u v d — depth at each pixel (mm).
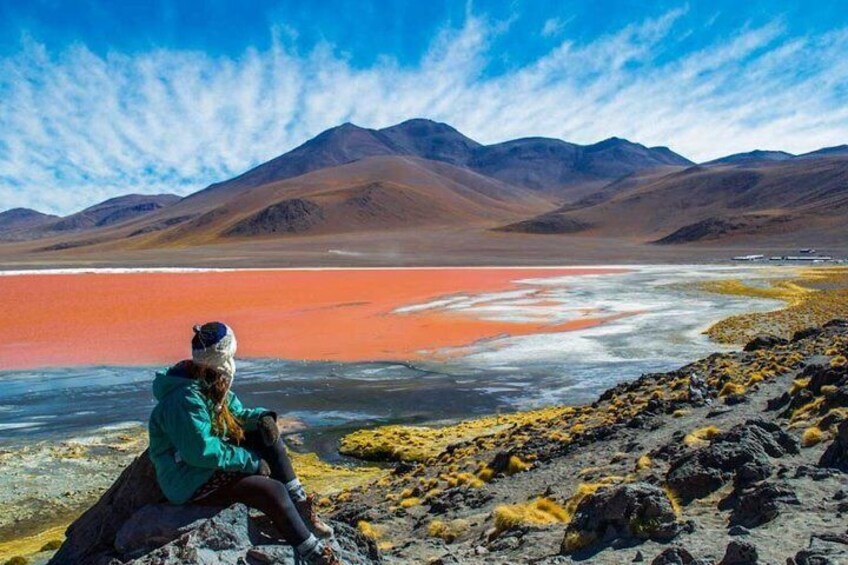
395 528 12039
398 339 46531
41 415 29266
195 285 88312
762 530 6758
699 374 21562
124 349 44688
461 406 30141
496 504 12164
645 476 10344
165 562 4000
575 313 57188
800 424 11859
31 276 104188
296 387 33812
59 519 18438
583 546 7441
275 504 4066
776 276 89562
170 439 4066
